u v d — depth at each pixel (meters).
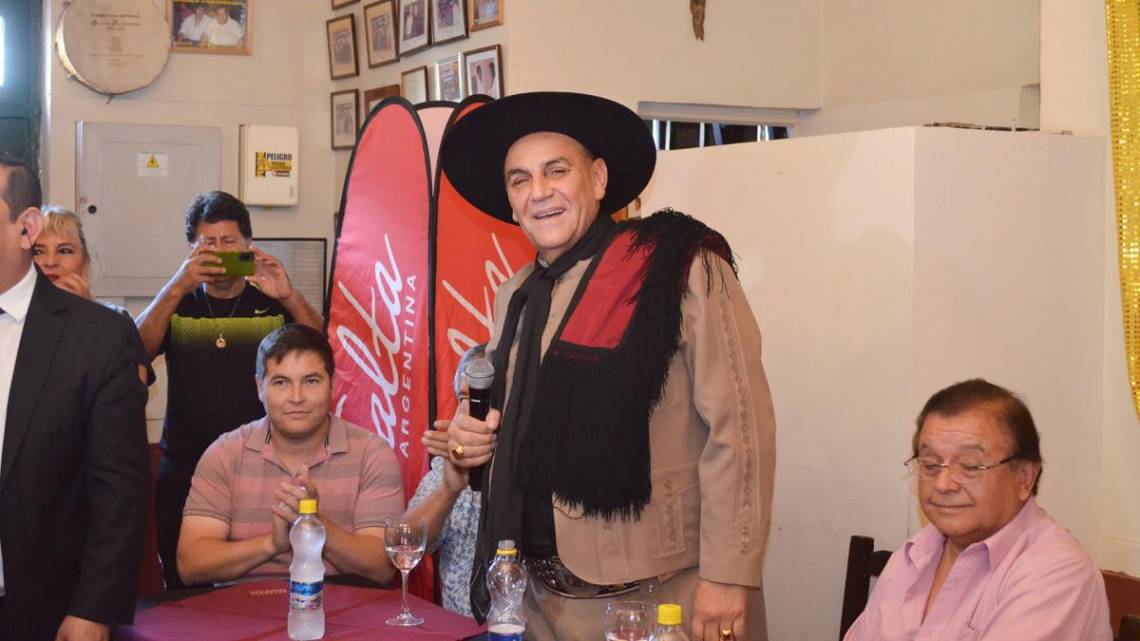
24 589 2.44
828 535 3.48
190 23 5.78
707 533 2.23
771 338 3.63
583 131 2.47
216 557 2.89
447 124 3.31
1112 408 3.48
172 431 3.90
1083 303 3.47
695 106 5.36
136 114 5.74
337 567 2.94
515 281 2.64
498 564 2.29
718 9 5.31
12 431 2.41
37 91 5.84
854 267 3.39
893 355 3.29
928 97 5.06
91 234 5.62
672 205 3.94
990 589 2.16
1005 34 4.72
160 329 3.81
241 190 5.90
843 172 3.41
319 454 3.07
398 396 3.37
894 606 2.34
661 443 2.29
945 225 3.27
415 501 3.04
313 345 3.04
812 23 5.55
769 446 2.30
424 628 2.47
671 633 1.92
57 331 2.48
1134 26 3.31
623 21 5.06
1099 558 3.49
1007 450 2.17
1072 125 3.54
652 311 2.26
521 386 2.40
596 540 2.27
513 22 4.80
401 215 3.39
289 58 6.04
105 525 2.46
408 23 5.43
